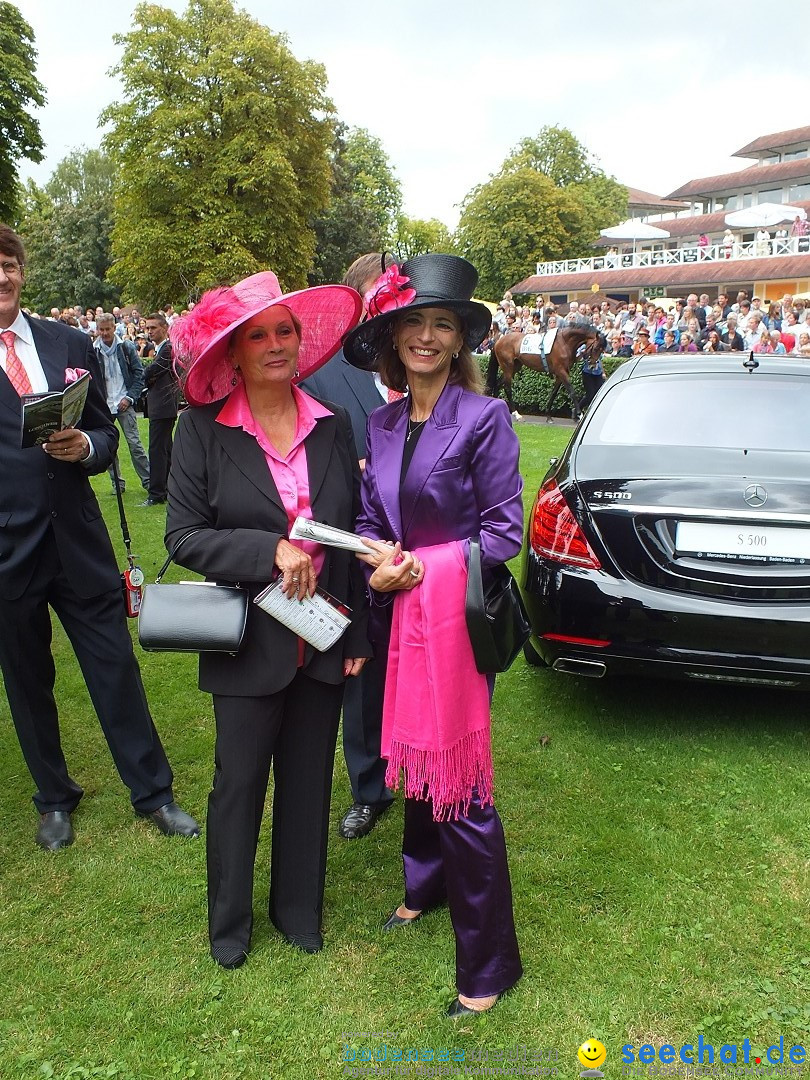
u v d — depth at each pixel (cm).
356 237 4488
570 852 265
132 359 838
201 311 201
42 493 265
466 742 199
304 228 3625
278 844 229
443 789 196
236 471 211
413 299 193
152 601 208
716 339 1578
